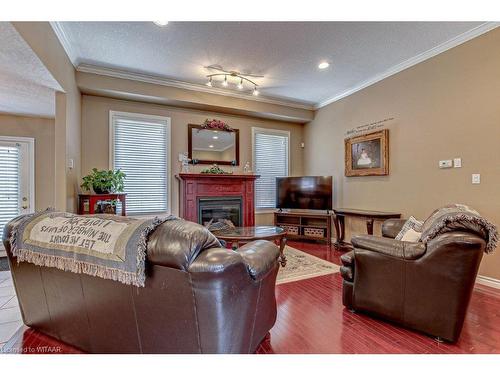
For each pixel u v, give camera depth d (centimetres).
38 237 170
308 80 439
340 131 509
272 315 192
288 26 287
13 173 431
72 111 352
